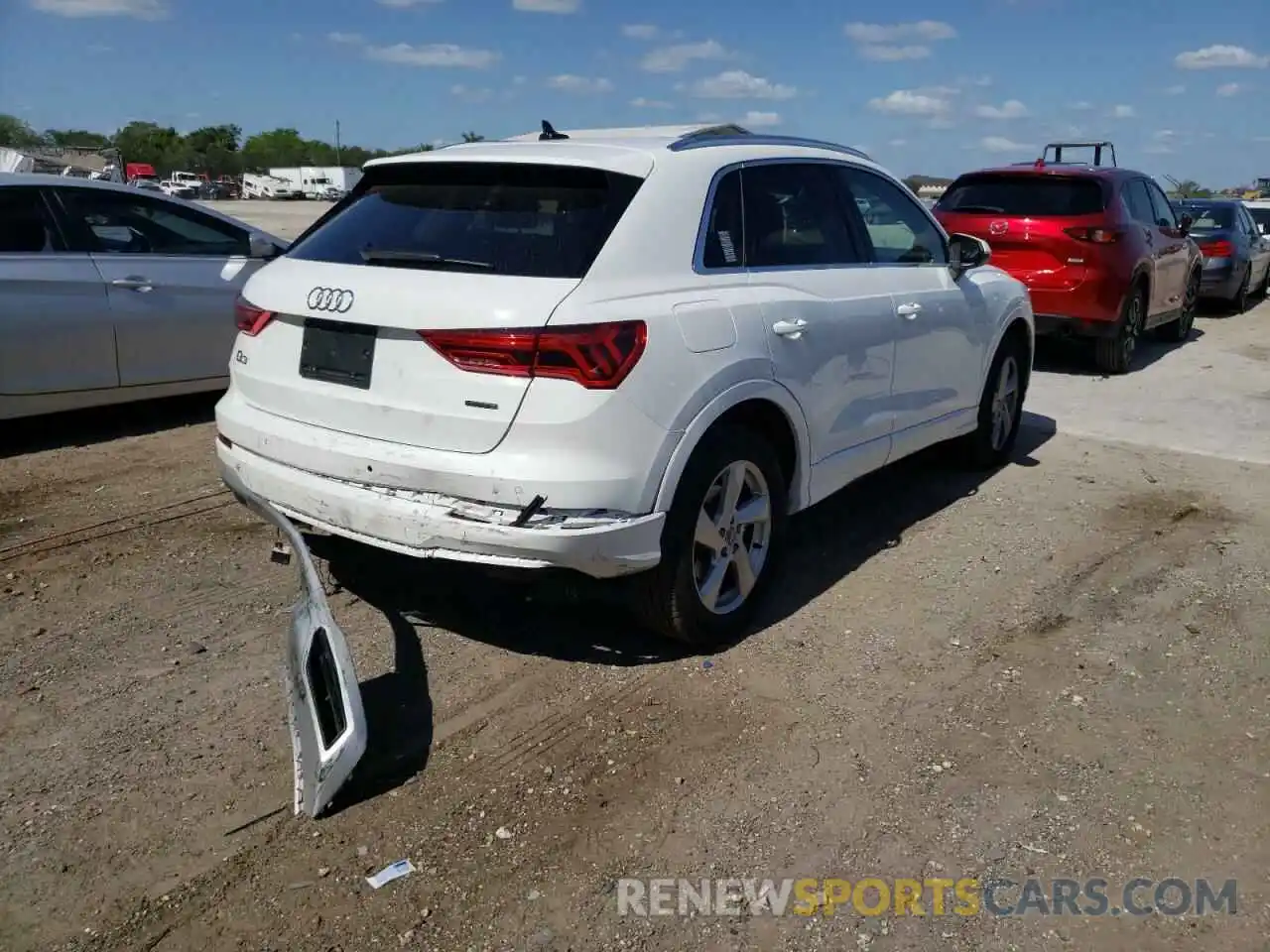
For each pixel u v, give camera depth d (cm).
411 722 361
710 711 372
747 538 427
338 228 416
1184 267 1142
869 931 273
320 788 305
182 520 537
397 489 360
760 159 444
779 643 425
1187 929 277
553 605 449
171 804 314
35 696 371
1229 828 317
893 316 496
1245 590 485
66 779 325
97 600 446
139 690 377
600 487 345
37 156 1858
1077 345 1155
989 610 461
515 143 429
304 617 356
